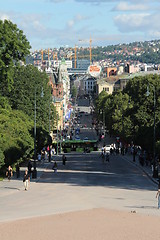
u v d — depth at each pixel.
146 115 138.12
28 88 129.38
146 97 139.75
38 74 132.62
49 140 119.12
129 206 50.50
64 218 42.75
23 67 132.50
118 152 149.00
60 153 162.25
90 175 88.12
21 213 45.84
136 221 41.62
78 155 150.12
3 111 96.81
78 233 37.03
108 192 63.41
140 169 101.00
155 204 52.56
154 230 38.34
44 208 48.97
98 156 143.75
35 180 79.19
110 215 44.25
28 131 103.25
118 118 174.88
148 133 112.88
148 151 115.88
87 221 41.47
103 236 36.16
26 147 93.62
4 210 48.09
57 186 70.62
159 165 102.06
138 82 159.25
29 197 58.41
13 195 60.56
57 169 101.12
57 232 37.34
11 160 82.50
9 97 128.88
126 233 37.19
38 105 131.00
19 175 85.44
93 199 55.88
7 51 85.75
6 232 37.34
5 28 86.06
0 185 71.12
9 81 87.44
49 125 131.00
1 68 84.88
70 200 54.97
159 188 49.31
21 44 87.06
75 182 76.38
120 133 169.50
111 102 190.38
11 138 88.00
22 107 128.75
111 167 105.81
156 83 145.25
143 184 74.50
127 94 181.00
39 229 38.41
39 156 119.62
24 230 38.03
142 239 35.34
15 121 98.00
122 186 71.19
